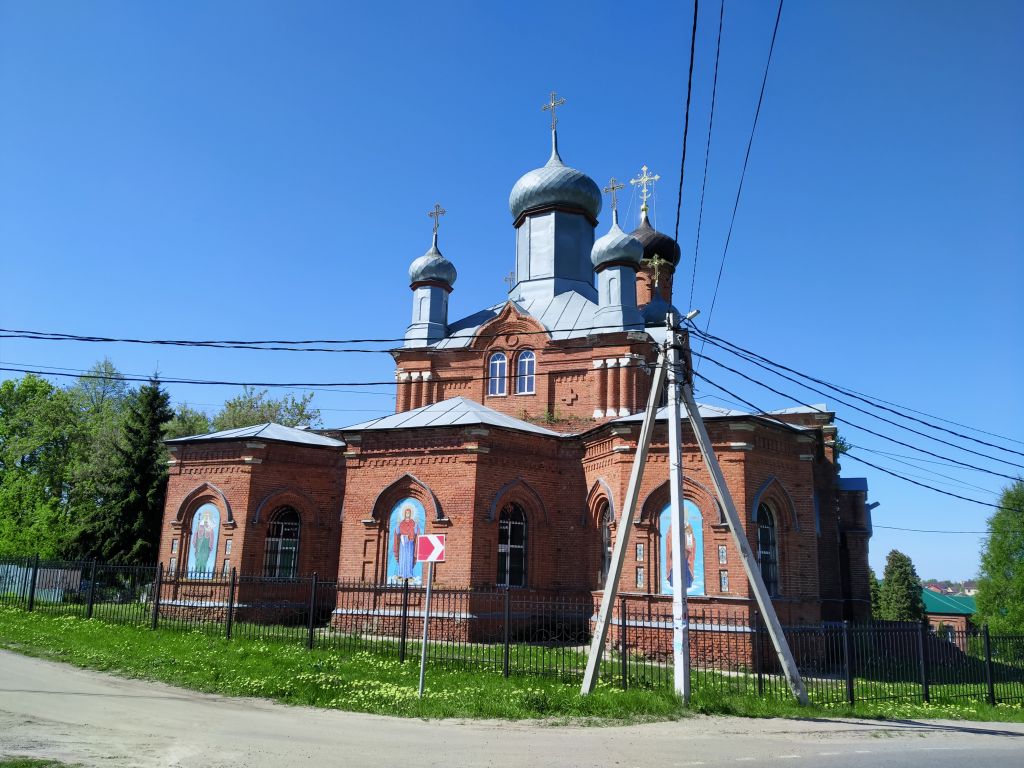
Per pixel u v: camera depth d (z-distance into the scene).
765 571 22.33
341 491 28.64
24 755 8.74
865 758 10.60
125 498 39.75
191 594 26.62
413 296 34.31
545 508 25.52
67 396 52.88
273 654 17.86
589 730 12.12
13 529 37.66
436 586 23.48
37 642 19.36
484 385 31.50
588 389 29.80
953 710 16.61
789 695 15.64
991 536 58.81
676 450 15.38
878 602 78.56
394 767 9.09
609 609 15.30
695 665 20.95
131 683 14.93
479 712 13.10
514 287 36.06
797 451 23.73
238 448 27.42
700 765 9.70
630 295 30.89
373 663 17.39
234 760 9.12
